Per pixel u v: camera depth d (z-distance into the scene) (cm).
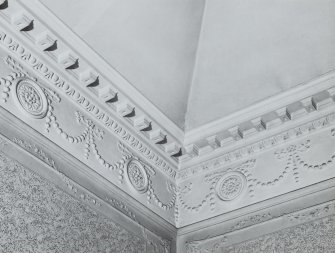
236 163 400
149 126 392
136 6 344
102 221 339
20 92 316
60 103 343
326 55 358
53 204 309
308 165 365
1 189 283
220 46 375
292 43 360
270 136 388
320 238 336
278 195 367
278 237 352
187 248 387
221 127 399
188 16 361
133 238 358
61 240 304
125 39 356
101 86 364
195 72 390
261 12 354
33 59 329
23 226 286
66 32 336
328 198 347
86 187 337
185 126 409
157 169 408
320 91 367
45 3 322
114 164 368
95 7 335
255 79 379
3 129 298
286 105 377
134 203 372
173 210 405
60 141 331
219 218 385
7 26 317
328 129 370
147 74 377
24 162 302
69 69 347
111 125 375
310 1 341
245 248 362
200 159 412
